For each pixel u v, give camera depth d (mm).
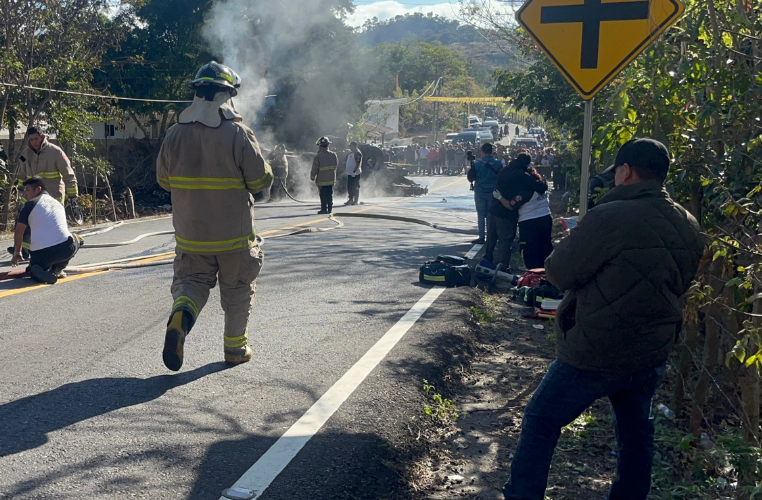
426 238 13773
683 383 4684
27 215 8383
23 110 18703
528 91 15945
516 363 6273
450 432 4789
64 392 4859
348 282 8922
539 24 5086
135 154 30281
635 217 3088
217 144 5027
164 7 31547
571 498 3936
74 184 10641
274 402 4820
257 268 5449
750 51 4523
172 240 12781
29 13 17625
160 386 5039
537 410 3295
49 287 8188
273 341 6211
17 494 3504
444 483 4078
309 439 4270
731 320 4262
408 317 7160
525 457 3289
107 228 14664
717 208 4273
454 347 6363
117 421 4414
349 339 6332
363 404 4836
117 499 3510
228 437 4254
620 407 3375
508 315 7953
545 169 35438
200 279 5203
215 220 5121
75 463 3850
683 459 4293
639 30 4891
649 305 3076
